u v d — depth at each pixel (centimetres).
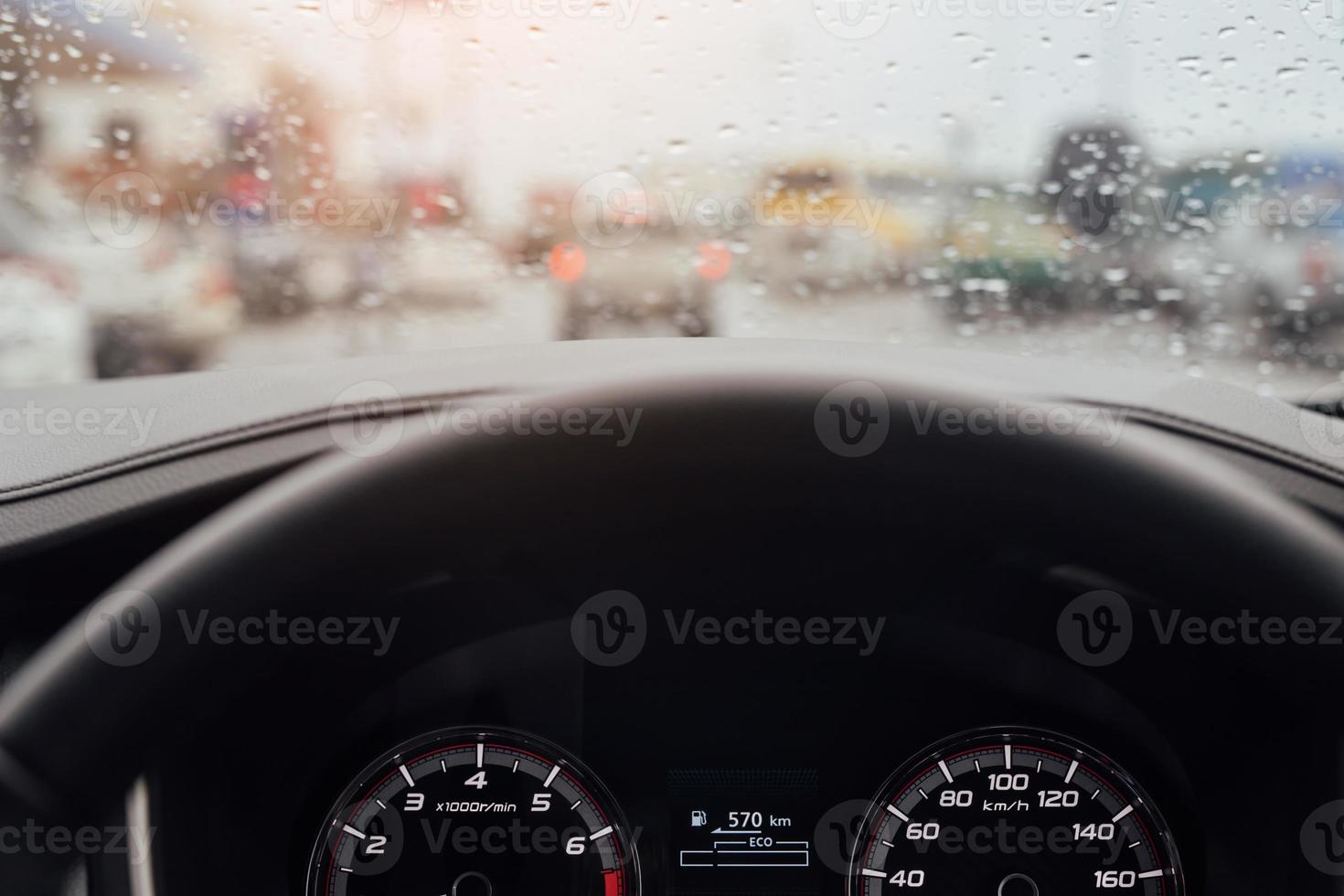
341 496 85
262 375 103
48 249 334
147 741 83
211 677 84
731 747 93
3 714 79
